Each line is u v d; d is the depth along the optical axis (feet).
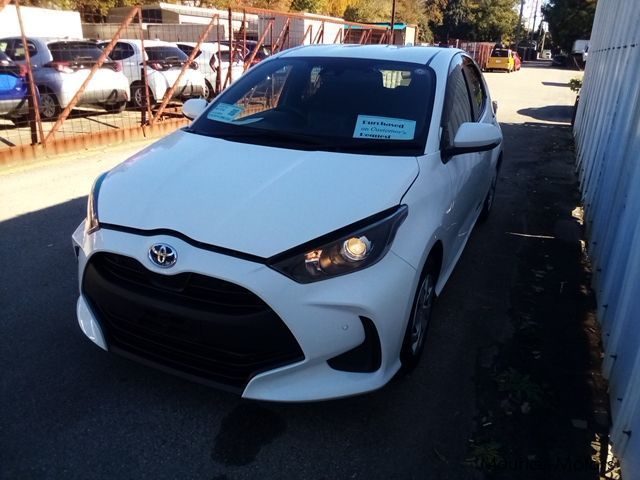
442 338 11.55
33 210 18.19
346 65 12.44
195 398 9.18
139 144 29.25
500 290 13.92
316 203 8.26
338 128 10.78
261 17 45.01
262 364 7.84
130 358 8.62
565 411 9.49
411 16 173.27
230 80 36.68
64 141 26.00
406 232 8.56
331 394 7.94
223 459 8.02
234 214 8.05
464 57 14.70
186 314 7.68
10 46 32.17
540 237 17.85
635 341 8.57
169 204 8.38
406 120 10.81
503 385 9.98
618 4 22.12
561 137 37.11
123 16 90.43
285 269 7.52
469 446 8.54
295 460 8.07
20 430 8.35
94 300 8.73
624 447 7.91
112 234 8.25
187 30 60.90
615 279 11.23
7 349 10.30
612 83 19.33
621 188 12.64
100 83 35.37
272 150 10.03
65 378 9.54
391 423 8.92
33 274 13.41
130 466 7.81
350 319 7.79
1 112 29.91
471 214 14.28
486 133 10.75
